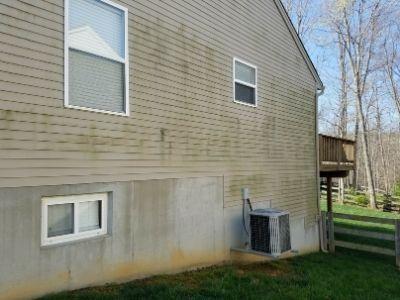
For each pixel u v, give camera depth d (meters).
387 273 10.20
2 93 4.70
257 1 10.48
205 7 8.45
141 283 6.16
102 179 5.91
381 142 39.97
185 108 7.68
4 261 4.68
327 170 13.91
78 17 5.67
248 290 6.49
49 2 5.25
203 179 8.10
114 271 6.05
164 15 7.28
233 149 9.12
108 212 6.06
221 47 8.90
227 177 8.85
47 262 5.12
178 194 7.40
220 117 8.73
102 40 6.03
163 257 7.00
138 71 6.64
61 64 5.36
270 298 6.16
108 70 6.12
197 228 7.86
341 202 27.64
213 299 5.83
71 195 5.51
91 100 5.82
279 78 11.42
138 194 6.52
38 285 5.01
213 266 8.20
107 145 6.00
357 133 33.69
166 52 7.27
